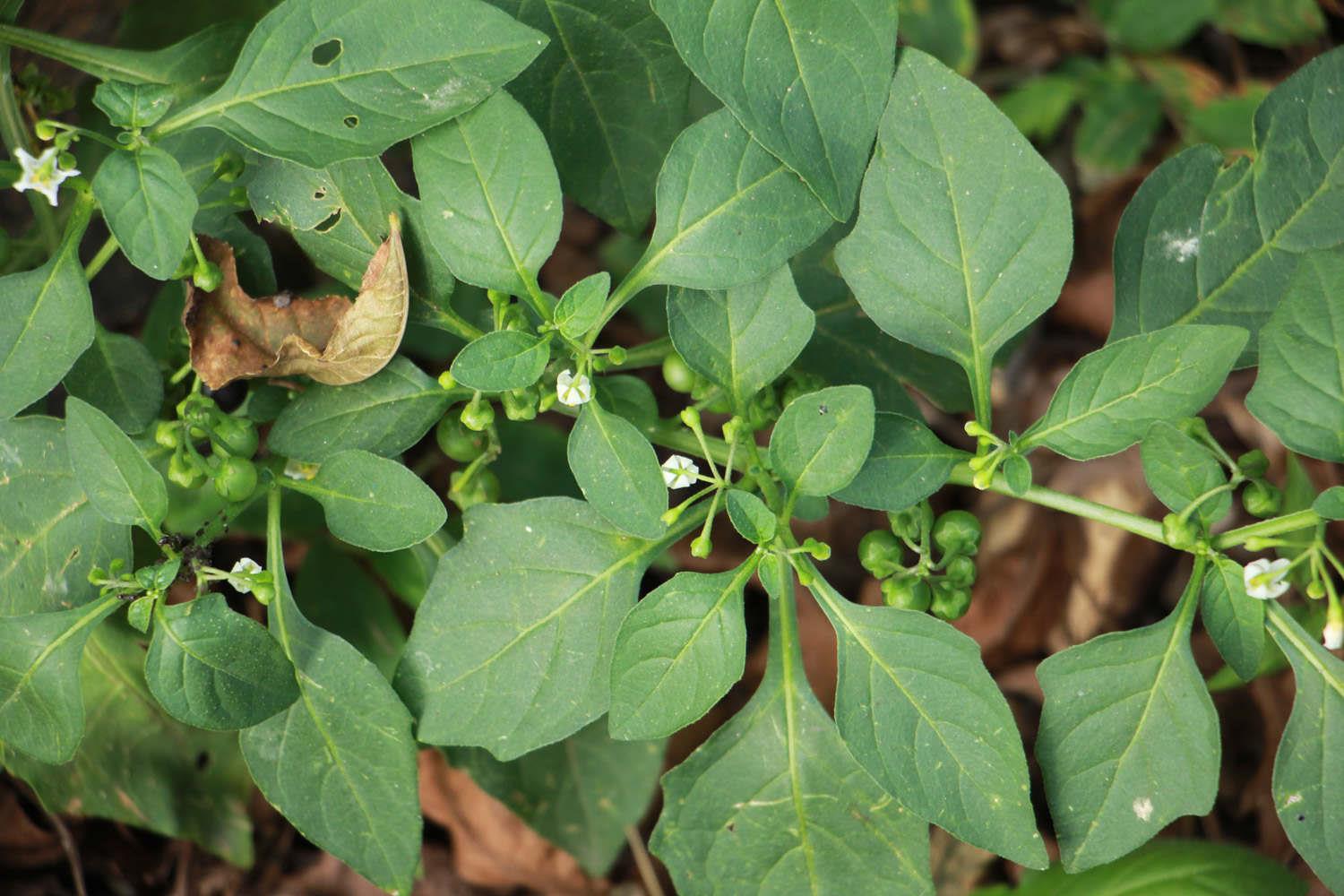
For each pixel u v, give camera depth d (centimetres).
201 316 59
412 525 57
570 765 68
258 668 56
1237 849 65
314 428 58
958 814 57
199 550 57
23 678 57
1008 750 57
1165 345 57
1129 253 61
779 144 57
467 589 58
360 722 58
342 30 57
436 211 58
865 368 65
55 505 58
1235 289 61
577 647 58
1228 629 57
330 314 60
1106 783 57
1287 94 60
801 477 56
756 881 59
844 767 59
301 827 58
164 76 61
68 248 58
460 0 57
